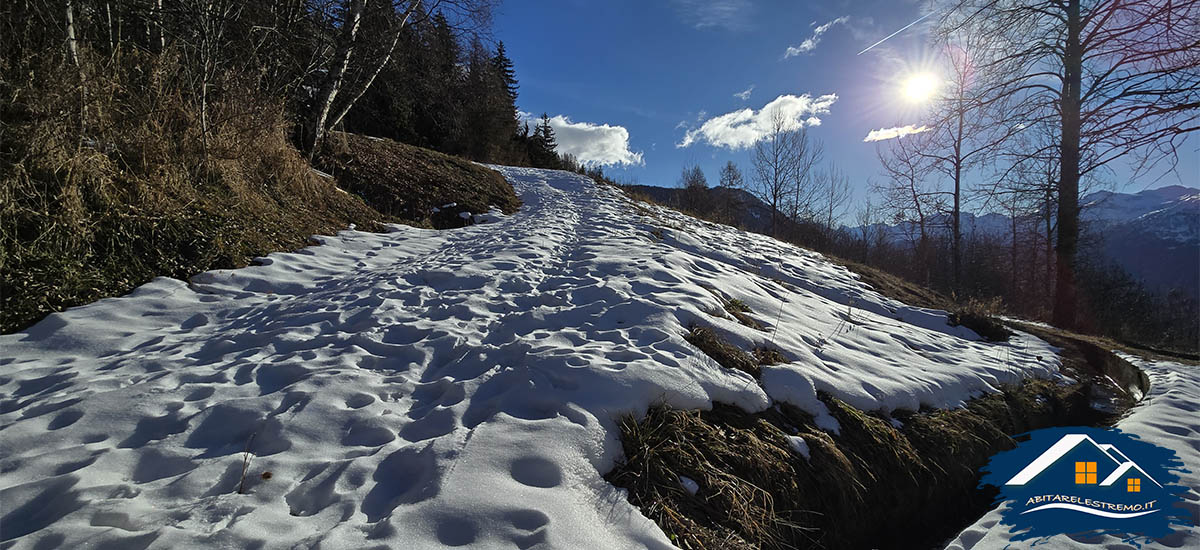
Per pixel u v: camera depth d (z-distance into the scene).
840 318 6.22
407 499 2.10
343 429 2.67
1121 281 21.80
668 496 2.39
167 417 2.71
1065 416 4.88
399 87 14.19
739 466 2.68
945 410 4.05
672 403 3.02
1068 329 11.02
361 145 12.70
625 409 2.84
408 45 12.11
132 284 4.79
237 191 6.74
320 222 7.85
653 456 2.58
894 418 3.69
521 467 2.30
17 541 1.77
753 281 6.82
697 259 7.16
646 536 2.07
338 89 10.74
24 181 4.54
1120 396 5.67
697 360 3.50
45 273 4.30
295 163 8.27
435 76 13.65
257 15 8.52
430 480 2.18
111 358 3.61
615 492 2.33
